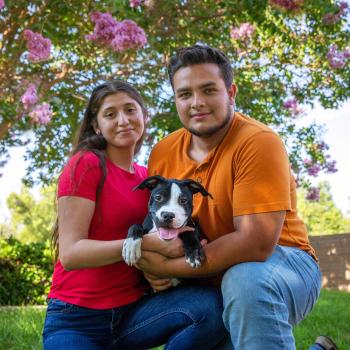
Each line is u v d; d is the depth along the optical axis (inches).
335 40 402.0
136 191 128.3
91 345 116.3
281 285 108.7
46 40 268.4
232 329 107.5
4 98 308.8
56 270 124.0
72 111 383.9
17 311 291.0
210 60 122.5
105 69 343.0
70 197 117.6
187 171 128.6
